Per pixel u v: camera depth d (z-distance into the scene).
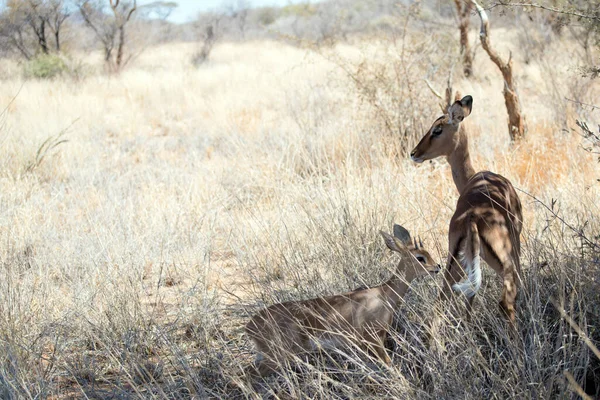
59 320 7.43
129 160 16.34
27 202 11.83
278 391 5.82
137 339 7.03
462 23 21.16
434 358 5.68
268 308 6.22
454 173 8.36
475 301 6.69
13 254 9.30
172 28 61.00
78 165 15.27
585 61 16.94
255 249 9.32
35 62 31.73
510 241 6.44
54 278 9.02
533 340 5.66
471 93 18.48
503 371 5.66
